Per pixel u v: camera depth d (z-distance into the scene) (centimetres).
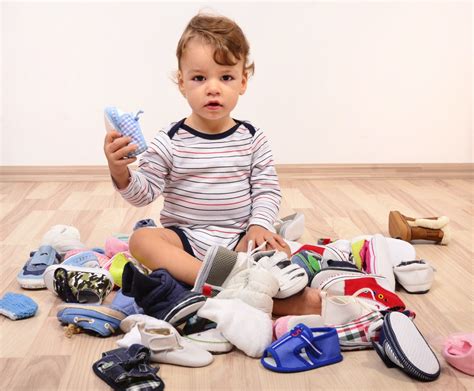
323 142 305
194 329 135
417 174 311
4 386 117
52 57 292
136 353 121
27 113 296
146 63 294
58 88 295
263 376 121
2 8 287
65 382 119
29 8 288
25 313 146
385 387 118
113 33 291
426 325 145
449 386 118
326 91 301
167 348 125
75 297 150
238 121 173
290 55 296
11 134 297
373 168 309
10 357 128
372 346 132
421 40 300
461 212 250
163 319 133
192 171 164
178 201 166
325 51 297
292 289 141
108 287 152
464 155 312
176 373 122
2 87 293
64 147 299
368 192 282
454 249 203
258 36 293
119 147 147
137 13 290
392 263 177
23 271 168
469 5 299
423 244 208
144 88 296
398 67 302
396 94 304
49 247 175
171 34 292
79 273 151
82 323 137
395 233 209
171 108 297
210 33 158
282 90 299
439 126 308
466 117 308
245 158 168
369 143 307
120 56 293
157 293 134
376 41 299
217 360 128
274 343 125
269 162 173
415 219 208
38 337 137
